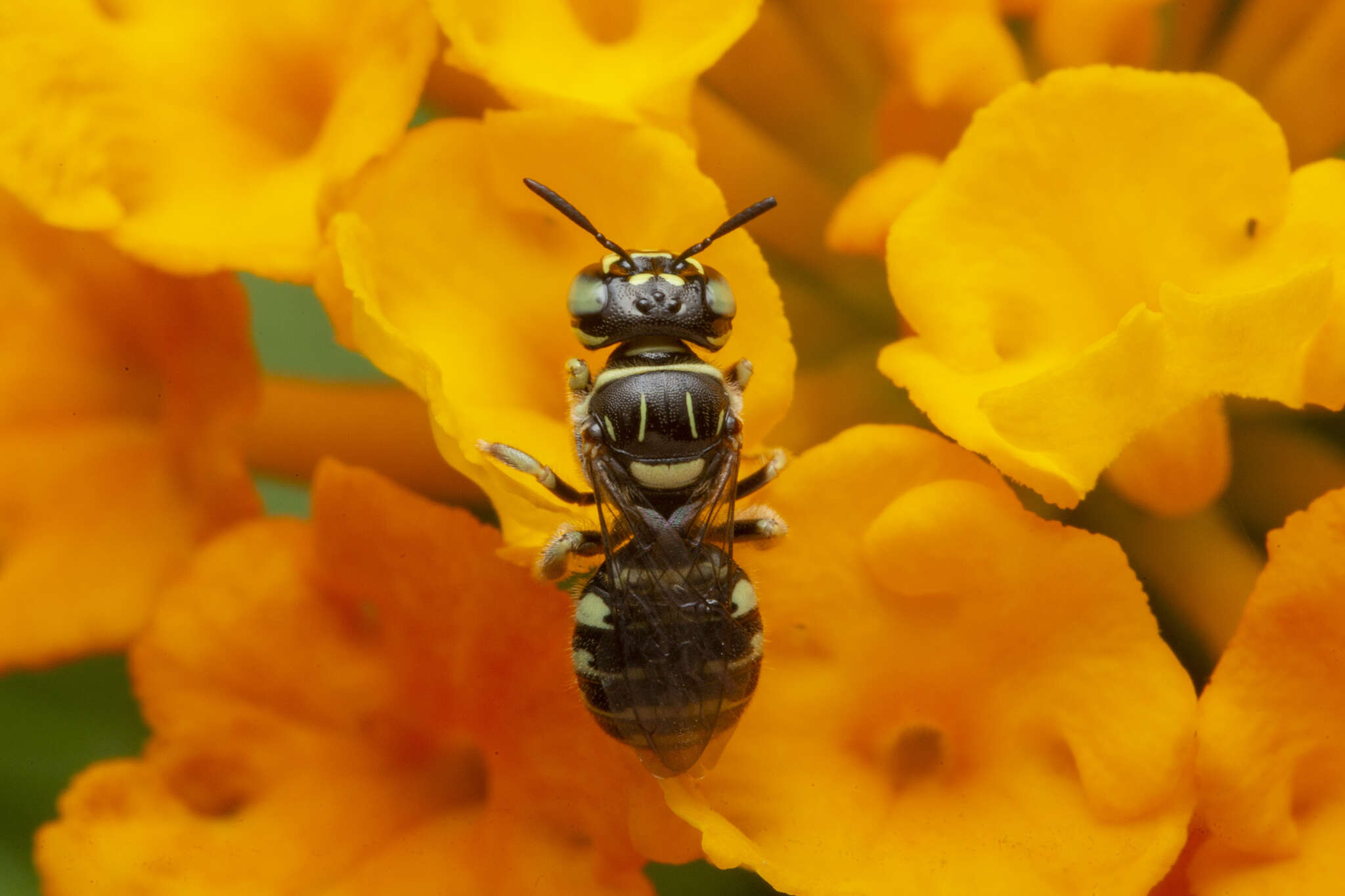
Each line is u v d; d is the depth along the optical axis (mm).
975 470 55
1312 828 55
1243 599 58
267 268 56
